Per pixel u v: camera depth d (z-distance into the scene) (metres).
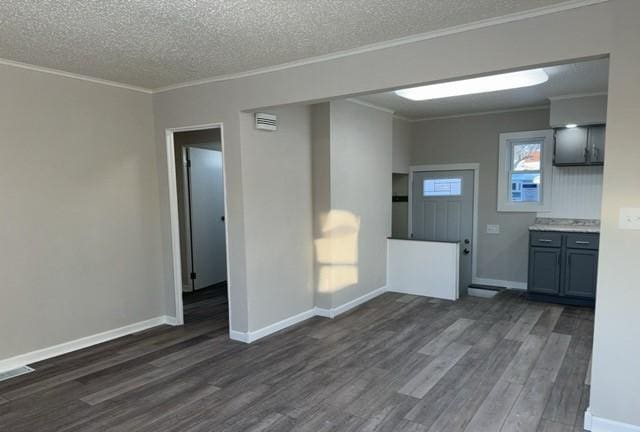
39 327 3.63
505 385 3.15
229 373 3.39
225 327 4.53
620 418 2.45
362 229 5.34
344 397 2.99
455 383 3.19
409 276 5.84
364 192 5.34
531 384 3.16
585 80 4.29
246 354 3.78
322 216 4.79
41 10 2.42
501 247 6.17
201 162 6.17
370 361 3.60
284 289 4.48
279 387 3.14
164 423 2.68
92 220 3.98
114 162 4.15
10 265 3.43
